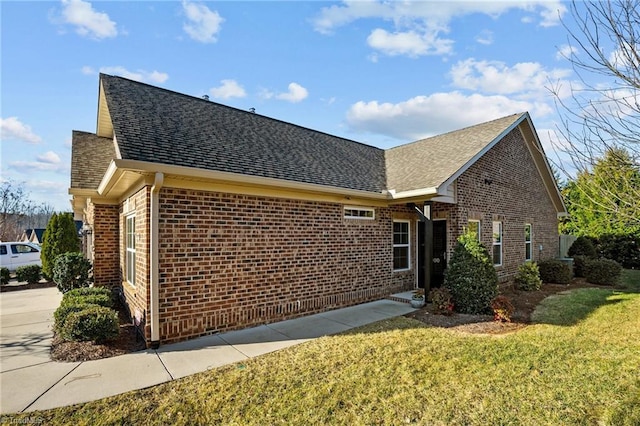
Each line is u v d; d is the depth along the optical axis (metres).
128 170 5.47
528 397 4.20
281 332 6.79
